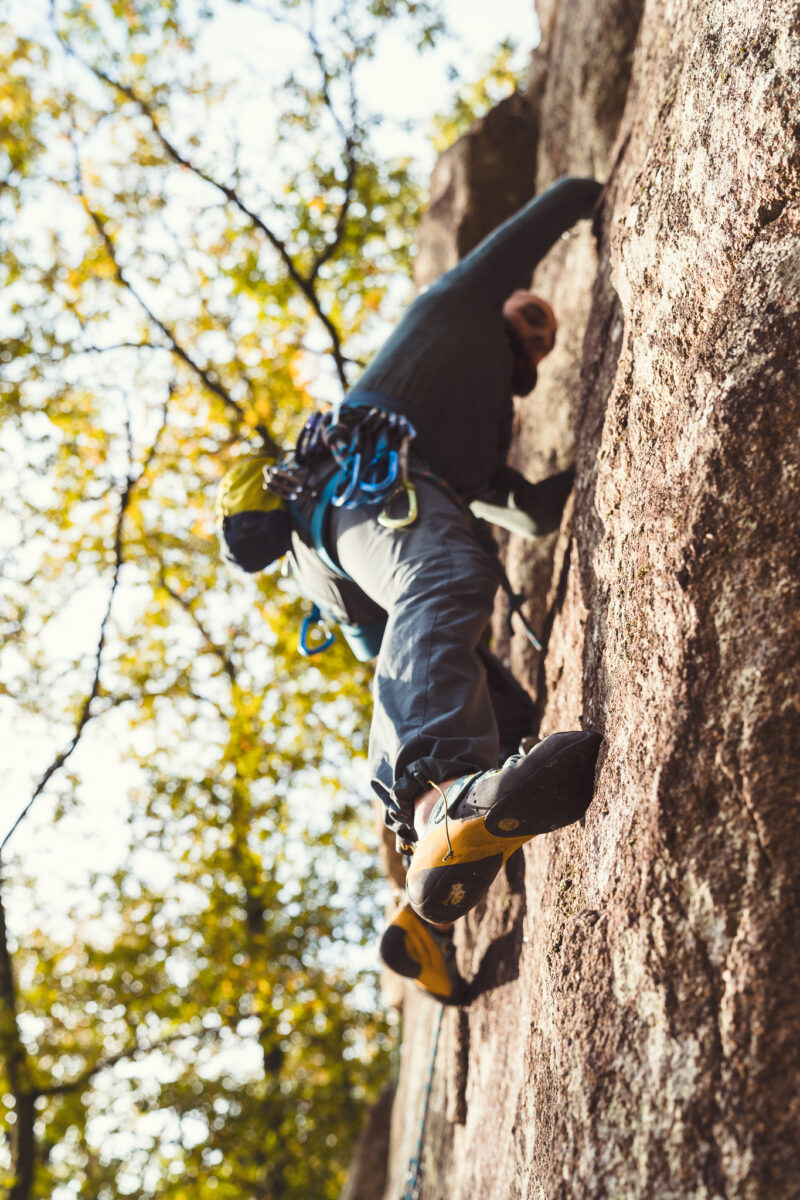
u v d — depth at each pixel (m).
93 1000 9.66
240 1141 9.66
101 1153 11.02
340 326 8.35
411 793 1.80
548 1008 1.60
